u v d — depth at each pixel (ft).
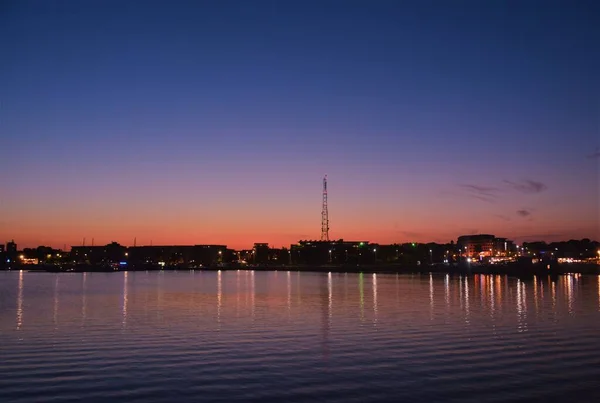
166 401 70.59
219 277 586.45
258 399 71.36
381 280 459.32
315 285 365.40
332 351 101.60
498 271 565.53
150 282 437.99
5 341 113.50
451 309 176.96
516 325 135.44
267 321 146.51
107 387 76.89
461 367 88.22
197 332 125.70
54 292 287.89
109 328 132.98
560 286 322.34
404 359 94.27
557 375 82.99
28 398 71.77
